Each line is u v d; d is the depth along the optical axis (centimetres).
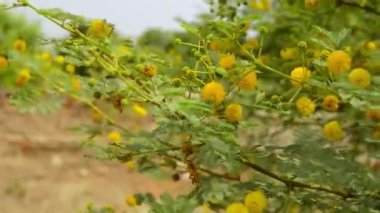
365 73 52
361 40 74
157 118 54
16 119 233
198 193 66
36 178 204
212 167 67
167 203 61
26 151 219
